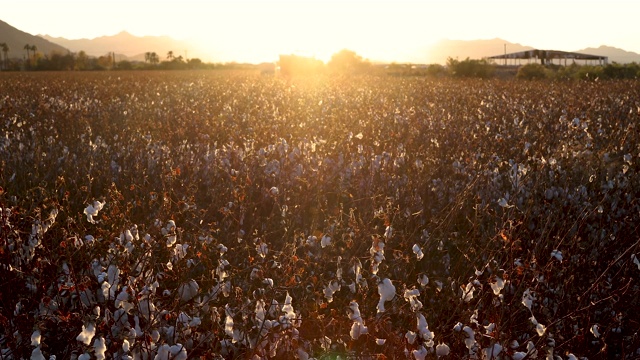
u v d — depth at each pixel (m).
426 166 7.48
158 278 3.76
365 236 4.75
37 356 2.92
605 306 4.36
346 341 3.48
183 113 13.95
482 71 46.12
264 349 3.14
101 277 3.41
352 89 26.92
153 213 5.71
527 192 6.45
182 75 52.16
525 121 12.26
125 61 104.31
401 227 5.81
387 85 30.53
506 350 3.29
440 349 3.26
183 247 3.86
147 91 24.72
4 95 22.20
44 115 13.64
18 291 3.71
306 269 4.60
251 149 7.80
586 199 6.13
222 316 3.85
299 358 3.17
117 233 4.14
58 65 103.12
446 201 6.51
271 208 6.46
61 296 3.66
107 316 3.18
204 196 6.88
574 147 7.93
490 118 13.66
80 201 6.39
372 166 6.95
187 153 7.89
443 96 21.53
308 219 6.21
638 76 39.50
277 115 13.86
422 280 3.45
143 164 7.47
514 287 4.37
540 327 3.34
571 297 4.21
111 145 9.02
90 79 40.88
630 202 6.07
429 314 4.23
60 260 4.17
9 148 8.49
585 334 3.86
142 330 3.23
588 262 4.80
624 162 7.07
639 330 3.97
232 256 5.08
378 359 3.21
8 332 3.34
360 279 3.64
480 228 5.78
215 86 29.42
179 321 3.30
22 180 6.89
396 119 12.13
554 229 5.47
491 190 6.59
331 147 9.02
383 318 3.67
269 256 4.71
